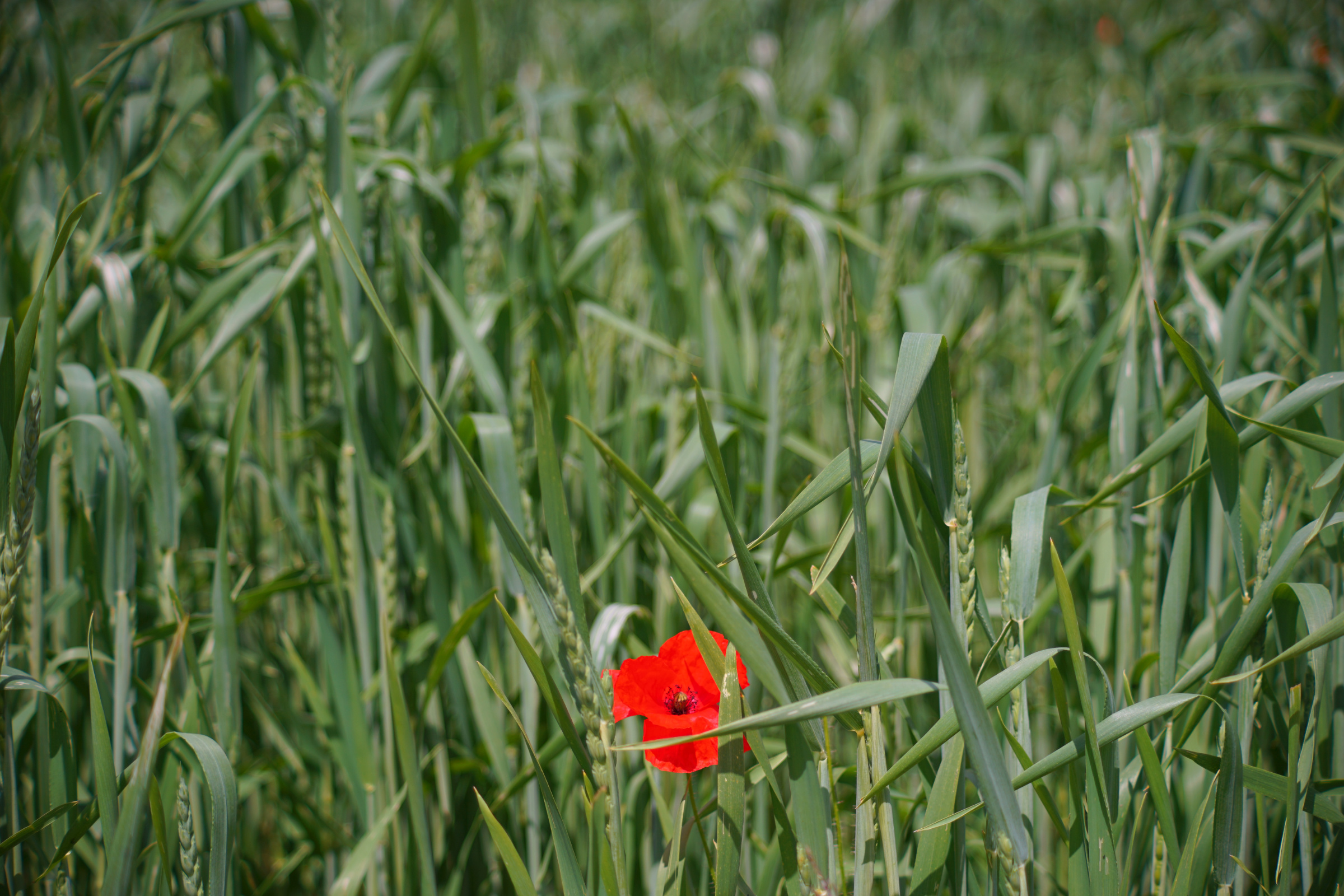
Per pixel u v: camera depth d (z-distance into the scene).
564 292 1.61
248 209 1.79
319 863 1.64
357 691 1.53
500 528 1.32
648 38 3.74
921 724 1.50
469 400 1.63
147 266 1.62
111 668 1.50
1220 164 2.24
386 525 1.50
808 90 3.42
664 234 1.91
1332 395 1.47
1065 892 1.47
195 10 1.56
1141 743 1.34
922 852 1.34
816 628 1.83
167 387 1.64
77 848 1.48
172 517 1.49
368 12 3.10
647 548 1.64
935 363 1.32
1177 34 2.28
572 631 1.32
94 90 1.84
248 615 1.62
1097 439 1.60
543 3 4.01
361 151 1.59
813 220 1.73
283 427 1.69
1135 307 1.48
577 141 2.47
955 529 1.32
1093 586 1.55
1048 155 2.09
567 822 1.51
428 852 1.45
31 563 1.47
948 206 2.55
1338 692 1.44
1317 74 2.46
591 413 1.56
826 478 1.33
